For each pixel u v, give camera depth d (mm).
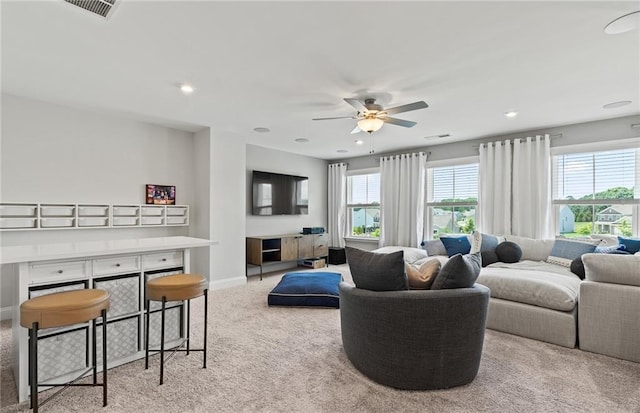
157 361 2416
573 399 1926
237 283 4977
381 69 2695
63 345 2082
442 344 1975
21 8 1877
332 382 2113
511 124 4398
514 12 1929
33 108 3480
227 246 4863
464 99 3410
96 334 2121
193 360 2434
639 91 3199
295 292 3812
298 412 1807
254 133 4949
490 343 2760
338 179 7137
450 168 5637
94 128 3916
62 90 3195
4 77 2879
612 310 2486
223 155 4801
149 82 2980
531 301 2900
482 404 1870
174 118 4148
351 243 7062
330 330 3064
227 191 4855
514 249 4215
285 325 3195
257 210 5855
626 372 2248
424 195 5844
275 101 3475
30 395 1850
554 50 2381
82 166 3822
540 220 4508
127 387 2057
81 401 1904
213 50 2391
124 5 1860
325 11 1923
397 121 3404
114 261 2322
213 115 4012
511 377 2178
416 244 5770
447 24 2057
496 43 2291
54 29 2107
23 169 3424
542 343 2756
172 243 2539
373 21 2021
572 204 4445
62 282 2096
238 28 2104
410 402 1891
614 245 3652
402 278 2084
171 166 4637
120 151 4129
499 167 4895
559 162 4566
